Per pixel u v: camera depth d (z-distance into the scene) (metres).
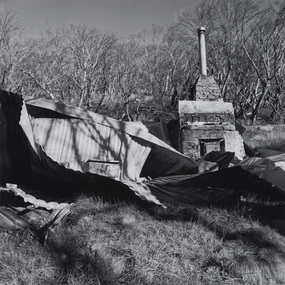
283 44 30.33
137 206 5.06
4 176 6.38
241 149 9.84
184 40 35.91
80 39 30.06
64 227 4.45
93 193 5.32
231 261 3.90
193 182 5.67
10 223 4.52
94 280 3.60
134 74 34.03
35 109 6.97
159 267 3.80
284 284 3.69
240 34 31.75
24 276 3.59
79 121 6.92
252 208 5.20
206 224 4.63
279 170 5.02
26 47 26.61
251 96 29.81
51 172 5.75
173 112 29.06
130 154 6.88
